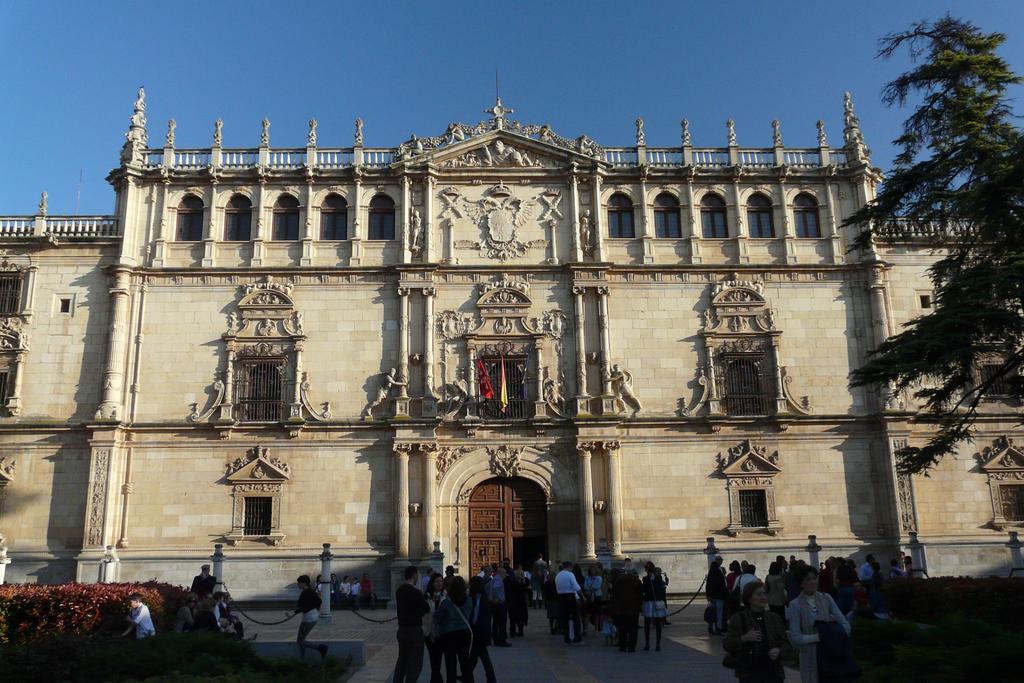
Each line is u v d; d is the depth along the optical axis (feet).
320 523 145.18
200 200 159.94
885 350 99.25
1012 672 52.95
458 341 153.79
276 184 160.25
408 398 149.18
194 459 147.33
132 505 145.07
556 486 148.25
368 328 153.89
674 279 157.89
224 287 154.81
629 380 152.87
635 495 148.25
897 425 150.00
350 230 158.20
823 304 158.20
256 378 152.05
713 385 152.97
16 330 152.46
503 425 149.38
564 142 163.84
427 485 145.59
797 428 151.53
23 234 157.38
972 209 93.86
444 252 157.58
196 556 143.02
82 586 92.43
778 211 162.71
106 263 155.94
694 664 77.20
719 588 99.19
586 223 159.22
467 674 59.62
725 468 149.48
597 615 104.06
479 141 161.68
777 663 45.01
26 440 147.54
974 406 100.37
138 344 151.43
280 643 79.36
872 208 104.53
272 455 147.43
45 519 144.46
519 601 101.86
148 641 69.51
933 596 90.17
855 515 148.97
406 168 158.92
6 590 88.33
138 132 160.66
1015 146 91.86
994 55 101.40
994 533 148.87
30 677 59.88
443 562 141.69
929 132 103.09
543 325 154.71
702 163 164.96
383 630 111.24
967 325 90.22
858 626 69.72
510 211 159.84
